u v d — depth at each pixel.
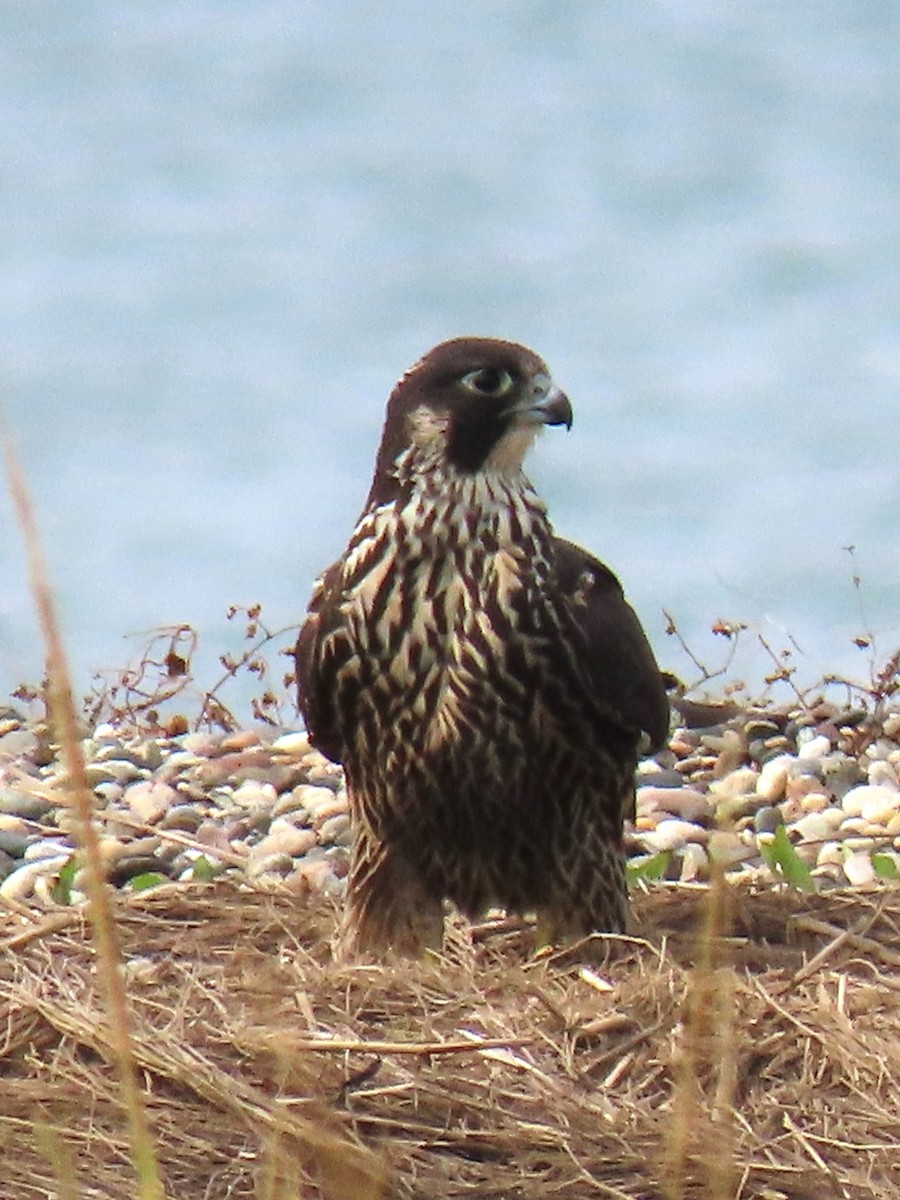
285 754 15.88
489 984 11.11
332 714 12.17
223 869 13.80
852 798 14.93
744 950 11.78
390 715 11.85
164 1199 8.95
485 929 12.46
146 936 11.81
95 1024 10.18
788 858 12.82
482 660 11.63
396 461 11.88
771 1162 9.52
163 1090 9.88
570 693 11.79
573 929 12.14
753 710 16.44
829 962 11.54
